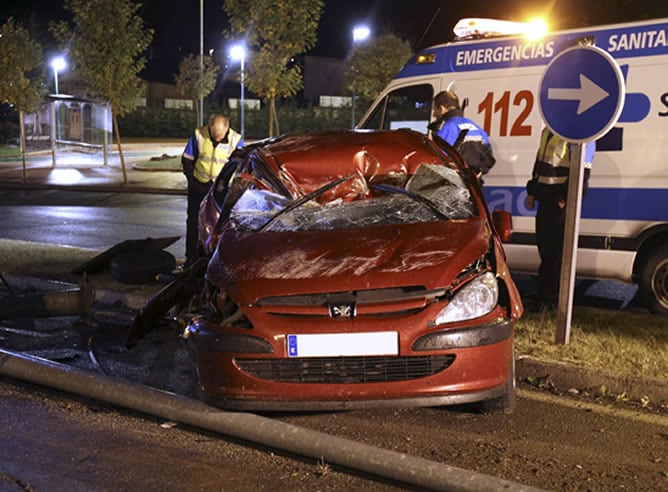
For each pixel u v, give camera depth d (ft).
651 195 23.24
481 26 27.55
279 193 19.65
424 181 19.21
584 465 13.85
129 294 26.32
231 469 13.91
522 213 25.58
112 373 19.57
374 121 29.07
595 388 17.56
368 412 16.51
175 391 18.24
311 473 13.73
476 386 14.73
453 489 12.59
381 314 14.82
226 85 215.72
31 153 125.59
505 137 25.82
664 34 23.04
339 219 18.04
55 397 17.70
